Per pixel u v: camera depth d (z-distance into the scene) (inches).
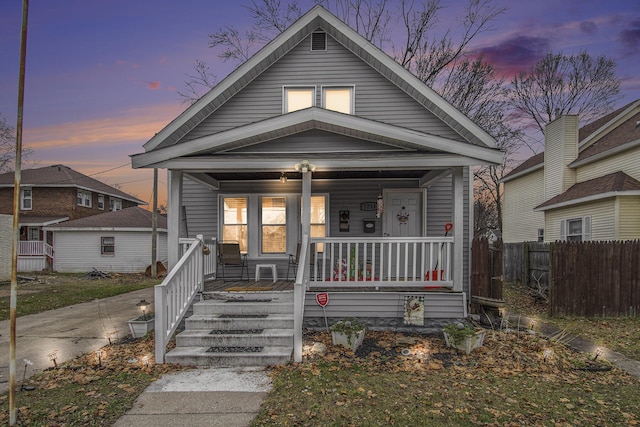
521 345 236.4
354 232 368.5
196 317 247.9
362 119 270.5
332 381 180.7
